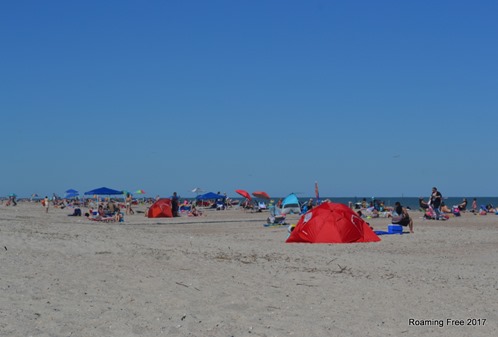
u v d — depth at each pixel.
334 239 21.31
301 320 8.27
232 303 9.12
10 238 16.41
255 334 7.50
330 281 11.57
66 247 15.04
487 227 29.72
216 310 8.66
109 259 13.14
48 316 7.81
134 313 8.24
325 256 16.31
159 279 10.80
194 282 10.69
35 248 14.60
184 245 17.64
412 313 8.96
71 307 8.38
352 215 22.06
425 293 10.60
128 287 9.98
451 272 13.56
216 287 10.34
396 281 11.90
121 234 21.11
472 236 24.16
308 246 19.97
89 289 9.70
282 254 16.47
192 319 8.09
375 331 7.85
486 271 13.91
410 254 17.92
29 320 7.57
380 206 49.19
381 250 18.92
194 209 48.81
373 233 22.27
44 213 50.56
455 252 18.62
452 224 32.44
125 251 14.75
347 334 7.65
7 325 7.27
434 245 20.77
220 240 21.12
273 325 7.95
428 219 37.38
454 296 10.38
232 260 14.21
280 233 26.67
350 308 9.18
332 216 21.69
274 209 34.84
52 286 9.80
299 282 11.31
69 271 11.28
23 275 10.63
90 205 61.06
